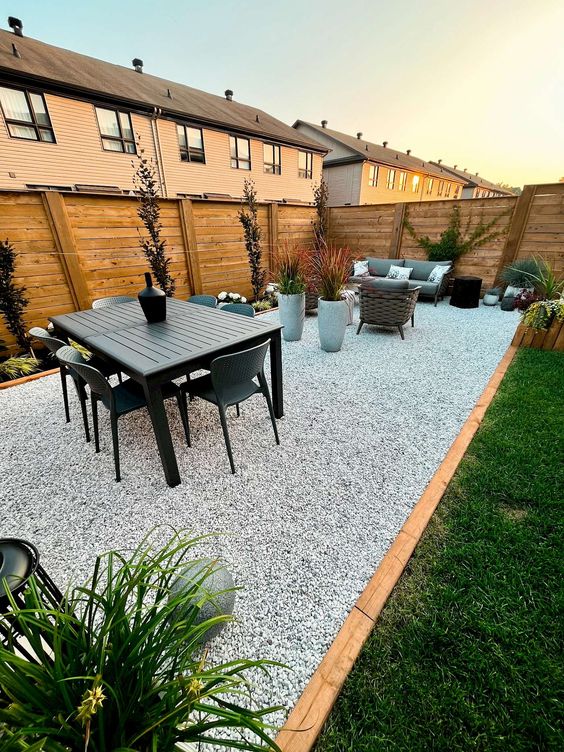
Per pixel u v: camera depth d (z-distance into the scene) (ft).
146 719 2.11
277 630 3.83
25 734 1.73
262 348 6.28
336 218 23.59
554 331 11.64
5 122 22.02
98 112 25.14
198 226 15.69
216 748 3.09
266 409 8.65
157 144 28.19
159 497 5.84
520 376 9.71
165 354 5.88
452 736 2.86
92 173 25.81
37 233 11.12
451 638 3.54
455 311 17.84
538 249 17.29
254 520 5.32
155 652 2.27
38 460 6.85
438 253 20.18
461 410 8.29
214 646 3.68
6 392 9.70
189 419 8.32
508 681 3.18
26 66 22.00
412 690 3.15
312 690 3.18
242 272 18.39
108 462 6.78
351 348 12.81
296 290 13.05
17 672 2.12
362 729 2.94
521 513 5.07
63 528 5.25
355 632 3.64
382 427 7.69
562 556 4.36
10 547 2.64
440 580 4.17
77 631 2.55
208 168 31.81
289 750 2.83
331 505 5.56
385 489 5.87
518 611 3.76
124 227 13.26
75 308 12.51
